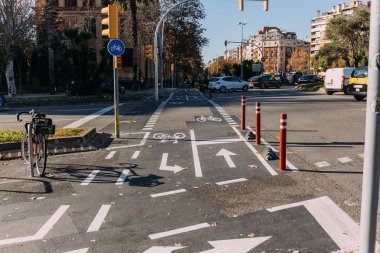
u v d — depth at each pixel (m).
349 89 25.53
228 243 4.75
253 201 6.25
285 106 22.17
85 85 33.12
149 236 4.98
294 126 14.45
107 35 12.20
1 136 10.50
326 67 62.78
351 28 52.56
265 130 13.66
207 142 11.52
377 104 3.44
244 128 13.90
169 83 74.12
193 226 5.28
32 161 7.88
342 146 10.63
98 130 14.12
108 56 32.94
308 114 18.02
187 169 8.34
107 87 40.47
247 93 39.75
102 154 9.98
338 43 55.78
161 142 11.65
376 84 3.43
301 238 4.88
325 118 16.47
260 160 9.07
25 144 8.49
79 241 4.86
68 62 33.12
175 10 52.72
